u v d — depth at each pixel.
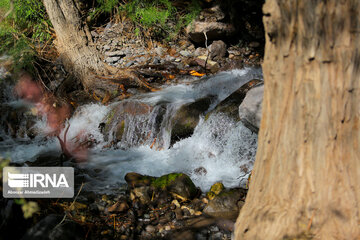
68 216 3.02
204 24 6.86
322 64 1.79
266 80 2.01
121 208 3.18
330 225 1.90
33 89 5.79
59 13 6.14
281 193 2.02
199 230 2.93
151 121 4.73
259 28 7.26
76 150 4.78
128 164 4.33
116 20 7.71
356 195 1.91
